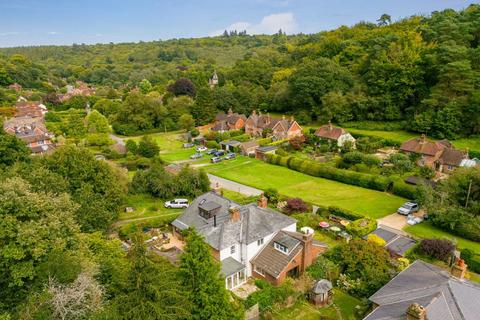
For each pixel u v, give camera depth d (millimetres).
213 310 23672
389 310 24141
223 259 36156
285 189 64000
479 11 105938
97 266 26031
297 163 74625
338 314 30844
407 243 40531
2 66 169625
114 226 47750
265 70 149750
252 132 106188
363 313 30031
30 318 20844
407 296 25109
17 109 122750
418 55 95688
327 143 87250
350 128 100625
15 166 43531
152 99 121000
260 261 36562
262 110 129000
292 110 122062
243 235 37406
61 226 27250
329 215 50281
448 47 89750
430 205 47812
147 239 44094
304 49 150250
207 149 94000
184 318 23078
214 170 76250
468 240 43750
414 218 49094
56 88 194750
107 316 20281
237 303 28500
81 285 21953
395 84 96500
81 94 162125
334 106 102250
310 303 32688
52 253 24344
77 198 39812
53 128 102500
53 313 21078
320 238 44906
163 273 22406
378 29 131500
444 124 83188
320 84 107688
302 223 47250
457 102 83812
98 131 98750
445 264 37000
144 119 114938
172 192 57812
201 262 23984
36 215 25609
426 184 53812
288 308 32031
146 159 78000
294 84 112438
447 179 51281
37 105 135875
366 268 33781
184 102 125625
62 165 43156
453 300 23109
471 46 98625
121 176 55438
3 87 163250
